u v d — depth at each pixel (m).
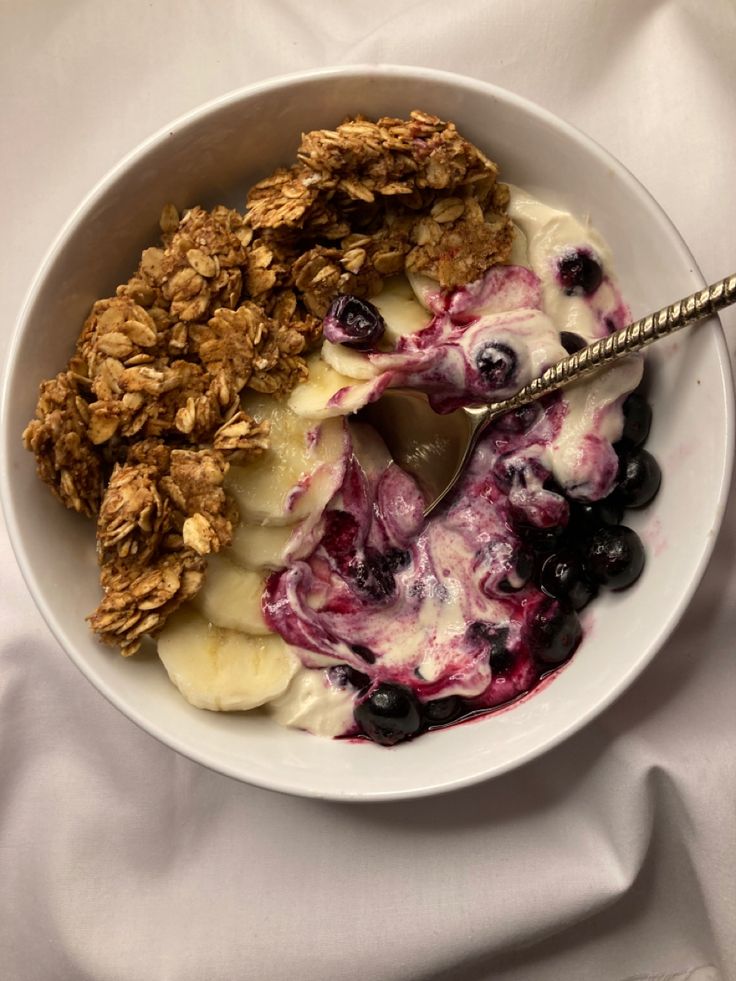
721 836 0.22
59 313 0.20
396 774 0.20
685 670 0.23
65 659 0.24
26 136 0.25
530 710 0.21
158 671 0.21
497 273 0.21
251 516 0.21
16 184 0.25
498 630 0.21
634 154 0.23
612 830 0.23
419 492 0.22
